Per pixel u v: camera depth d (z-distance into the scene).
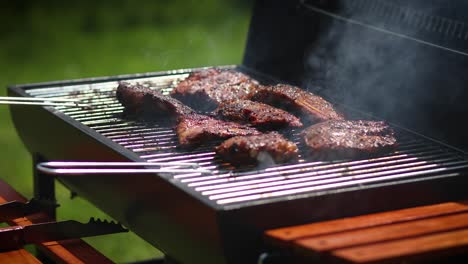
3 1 5.89
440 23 2.03
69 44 5.10
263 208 1.62
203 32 5.45
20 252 1.86
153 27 5.54
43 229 1.90
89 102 2.19
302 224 1.66
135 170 1.72
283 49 2.40
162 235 1.80
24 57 4.79
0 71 4.48
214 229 1.62
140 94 2.04
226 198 1.65
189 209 1.67
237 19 5.82
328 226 1.63
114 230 1.95
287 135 1.97
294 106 2.04
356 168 1.80
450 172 1.79
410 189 1.74
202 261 1.71
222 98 2.14
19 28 5.43
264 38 2.46
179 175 1.74
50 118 2.08
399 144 1.95
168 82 2.39
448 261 1.66
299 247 1.56
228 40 5.29
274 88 2.08
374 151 1.85
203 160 1.83
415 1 2.09
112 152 1.86
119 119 2.07
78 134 1.97
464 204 1.75
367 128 1.92
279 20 2.41
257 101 2.10
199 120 1.97
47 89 2.29
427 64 2.00
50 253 1.87
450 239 1.58
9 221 2.00
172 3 6.15
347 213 1.69
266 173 1.76
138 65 4.67
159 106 2.04
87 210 3.00
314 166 1.81
